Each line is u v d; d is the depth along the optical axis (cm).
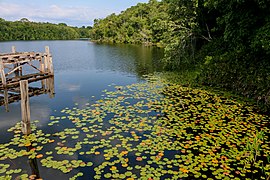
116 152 580
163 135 671
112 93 1154
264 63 1027
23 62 1452
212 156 559
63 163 532
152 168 513
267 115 825
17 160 545
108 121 776
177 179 479
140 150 589
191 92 1138
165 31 1873
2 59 1192
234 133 677
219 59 1265
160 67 2078
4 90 1177
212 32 1706
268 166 521
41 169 513
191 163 531
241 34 1078
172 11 1781
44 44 5862
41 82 1495
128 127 727
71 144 621
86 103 991
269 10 955
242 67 1106
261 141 633
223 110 872
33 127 727
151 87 1266
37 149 592
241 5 1053
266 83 922
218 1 1148
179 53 1688
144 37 5991
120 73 1817
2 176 482
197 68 1524
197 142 627
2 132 698
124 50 4056
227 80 1163
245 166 521
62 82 1488
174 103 966
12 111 899
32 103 1008
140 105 942
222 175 487
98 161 547
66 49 4350
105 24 8006
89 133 687
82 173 498
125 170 509
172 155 568
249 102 966
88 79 1589
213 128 711
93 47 4906
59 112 876
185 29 1697
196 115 823
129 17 7181
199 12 1602
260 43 946
